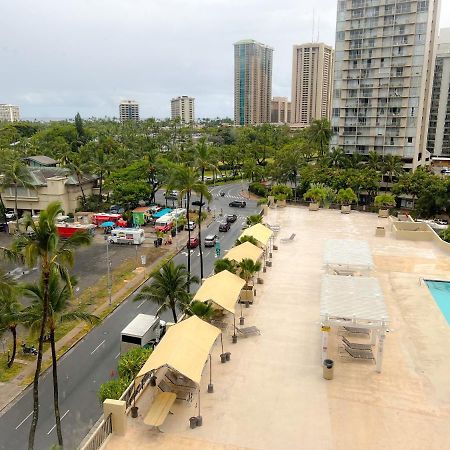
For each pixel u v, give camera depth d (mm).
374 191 90500
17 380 31578
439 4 99938
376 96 101938
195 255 61375
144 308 43938
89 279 51656
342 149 101875
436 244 48938
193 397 20156
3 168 72500
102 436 17094
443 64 151750
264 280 36594
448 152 157375
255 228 41750
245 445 17234
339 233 53875
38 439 25656
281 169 106188
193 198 107688
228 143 180625
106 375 32188
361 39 101250
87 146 124438
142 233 67250
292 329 27453
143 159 100062
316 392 20812
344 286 26281
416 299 33094
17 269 53688
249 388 21047
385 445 17391
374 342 25547
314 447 17219
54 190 79875
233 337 25641
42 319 22375
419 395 20734
